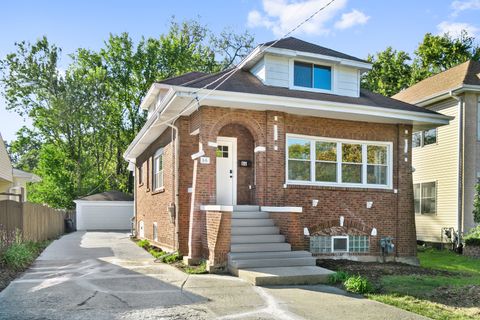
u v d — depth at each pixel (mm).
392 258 14219
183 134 13266
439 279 10258
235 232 11594
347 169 14211
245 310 7117
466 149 18406
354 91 15062
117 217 32344
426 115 14180
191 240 11898
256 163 13008
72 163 39375
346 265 11922
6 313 6746
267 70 13938
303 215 13289
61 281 9398
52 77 37562
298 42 15141
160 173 16812
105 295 8062
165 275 10281
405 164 14766
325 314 6953
